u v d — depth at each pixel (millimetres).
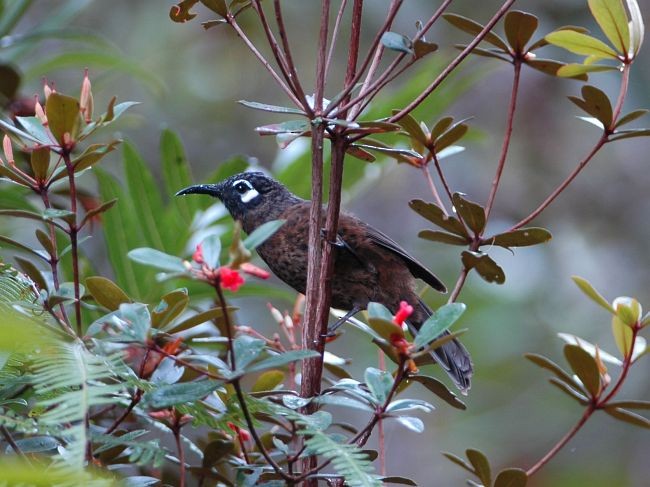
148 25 18594
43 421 4055
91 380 4340
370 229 9375
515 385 16828
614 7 6352
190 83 18562
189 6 6332
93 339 4918
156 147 17953
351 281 9438
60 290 5641
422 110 11172
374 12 17891
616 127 6605
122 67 11117
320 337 6105
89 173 14828
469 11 18031
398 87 17844
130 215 9898
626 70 6531
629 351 5941
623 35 6430
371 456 5398
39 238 5676
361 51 18047
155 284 9781
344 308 9727
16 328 3283
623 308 5855
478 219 6684
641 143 19453
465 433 16453
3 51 10836
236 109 18594
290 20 18297
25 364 5164
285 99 18672
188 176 10484
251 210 10062
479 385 16797
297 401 5297
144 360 5266
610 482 14289
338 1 18203
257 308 15867
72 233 5531
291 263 9383
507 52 6957
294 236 9305
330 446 4617
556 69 6953
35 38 10586
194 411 5176
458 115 19312
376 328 4824
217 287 4273
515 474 5840
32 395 5488
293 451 5703
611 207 19156
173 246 10281
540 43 6832
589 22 17750
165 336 5000
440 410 16719
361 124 5680
